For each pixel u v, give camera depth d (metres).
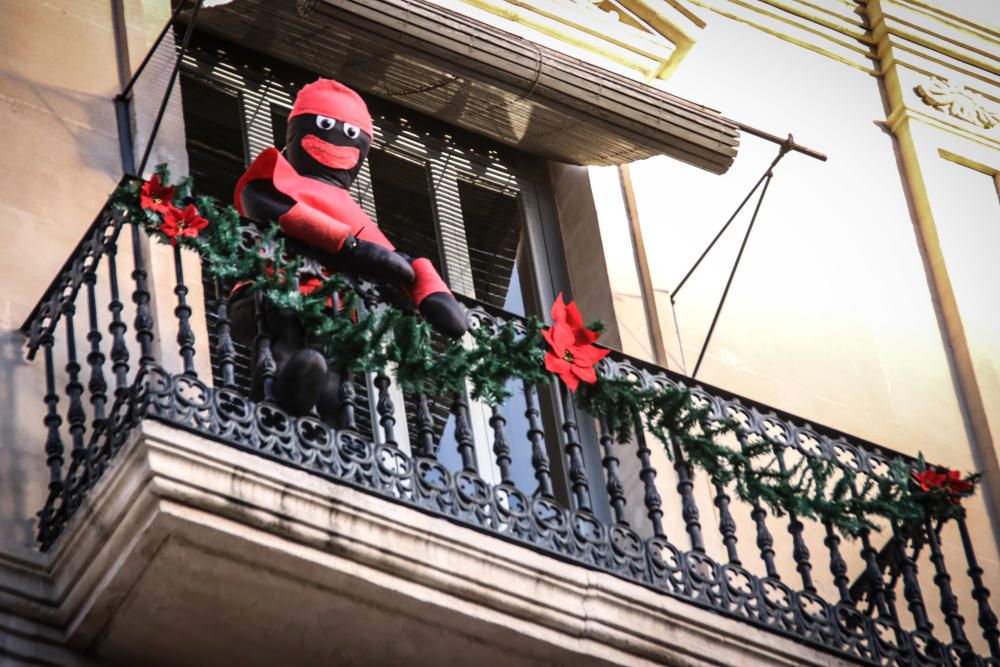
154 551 11.15
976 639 15.17
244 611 11.57
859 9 18.59
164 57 14.70
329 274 12.57
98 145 14.02
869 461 13.84
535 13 16.61
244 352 14.10
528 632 11.89
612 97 15.12
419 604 11.65
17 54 14.16
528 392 12.76
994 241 17.64
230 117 15.16
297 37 15.09
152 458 11.04
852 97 17.98
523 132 15.77
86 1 14.74
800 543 13.16
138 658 11.70
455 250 15.64
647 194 16.23
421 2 14.62
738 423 13.40
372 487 11.66
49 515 11.84
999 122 18.39
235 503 11.18
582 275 15.80
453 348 12.51
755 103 17.39
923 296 17.09
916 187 17.67
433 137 15.99
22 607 11.43
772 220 16.73
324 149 13.07
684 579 12.49
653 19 17.19
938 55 18.56
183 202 12.32
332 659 11.95
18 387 12.55
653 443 14.70
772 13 18.02
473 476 12.11
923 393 16.45
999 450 16.27
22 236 13.27
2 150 13.62
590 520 12.41
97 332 12.09
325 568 11.39
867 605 14.64
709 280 16.05
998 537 15.85
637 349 15.29
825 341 16.27
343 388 12.16
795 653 12.59
